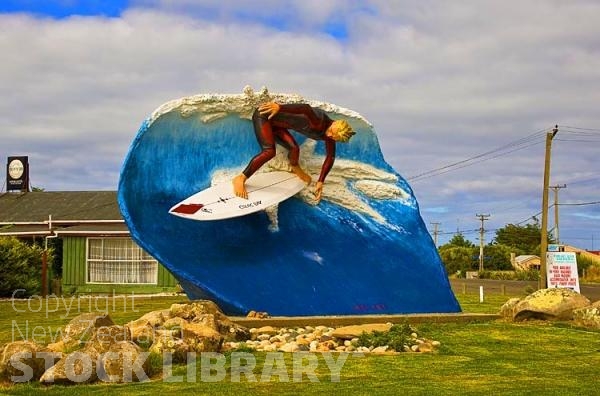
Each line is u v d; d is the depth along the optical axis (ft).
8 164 127.85
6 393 29.48
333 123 60.59
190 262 56.65
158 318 42.50
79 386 31.19
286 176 60.70
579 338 47.42
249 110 60.85
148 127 58.08
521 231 318.45
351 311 58.13
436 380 33.42
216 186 58.65
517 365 37.68
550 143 105.91
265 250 59.26
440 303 61.21
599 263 231.30
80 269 98.53
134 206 57.06
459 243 318.65
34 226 110.42
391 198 64.54
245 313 55.26
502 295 103.65
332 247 61.00
